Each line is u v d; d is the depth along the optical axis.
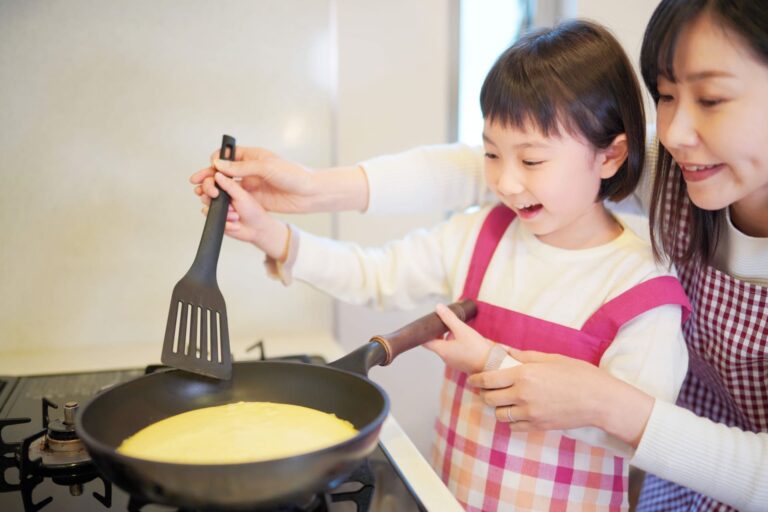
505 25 1.35
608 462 0.83
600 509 0.83
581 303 0.84
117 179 1.16
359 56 1.24
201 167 1.20
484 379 0.76
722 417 0.97
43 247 1.15
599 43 0.82
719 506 0.89
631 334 0.80
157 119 1.16
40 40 1.10
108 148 1.15
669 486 1.00
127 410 0.67
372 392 0.66
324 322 1.31
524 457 0.84
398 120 1.28
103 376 1.05
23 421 0.81
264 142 1.22
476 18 1.34
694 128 0.67
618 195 0.86
